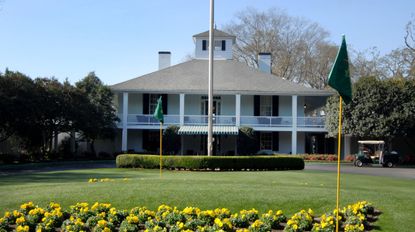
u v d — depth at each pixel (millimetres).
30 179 21484
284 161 29391
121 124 46312
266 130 46156
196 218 11117
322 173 25562
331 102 43688
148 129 47344
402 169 34469
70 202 13086
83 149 48594
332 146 47344
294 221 10570
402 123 39656
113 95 46469
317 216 11797
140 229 10719
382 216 11555
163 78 48469
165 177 20969
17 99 35031
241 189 14461
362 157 38156
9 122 36031
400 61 61844
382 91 40250
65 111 39625
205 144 47156
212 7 29672
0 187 16328
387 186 18797
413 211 11961
